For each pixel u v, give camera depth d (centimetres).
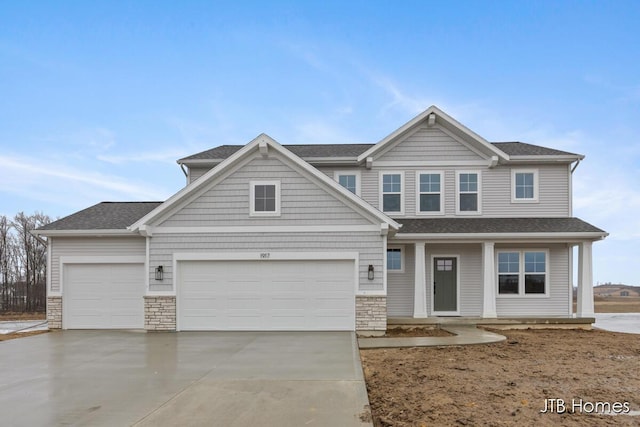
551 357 883
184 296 1228
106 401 590
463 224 1429
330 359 836
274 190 1231
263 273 1225
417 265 1360
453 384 672
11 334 1277
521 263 1468
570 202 1483
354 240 1212
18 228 3164
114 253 1310
